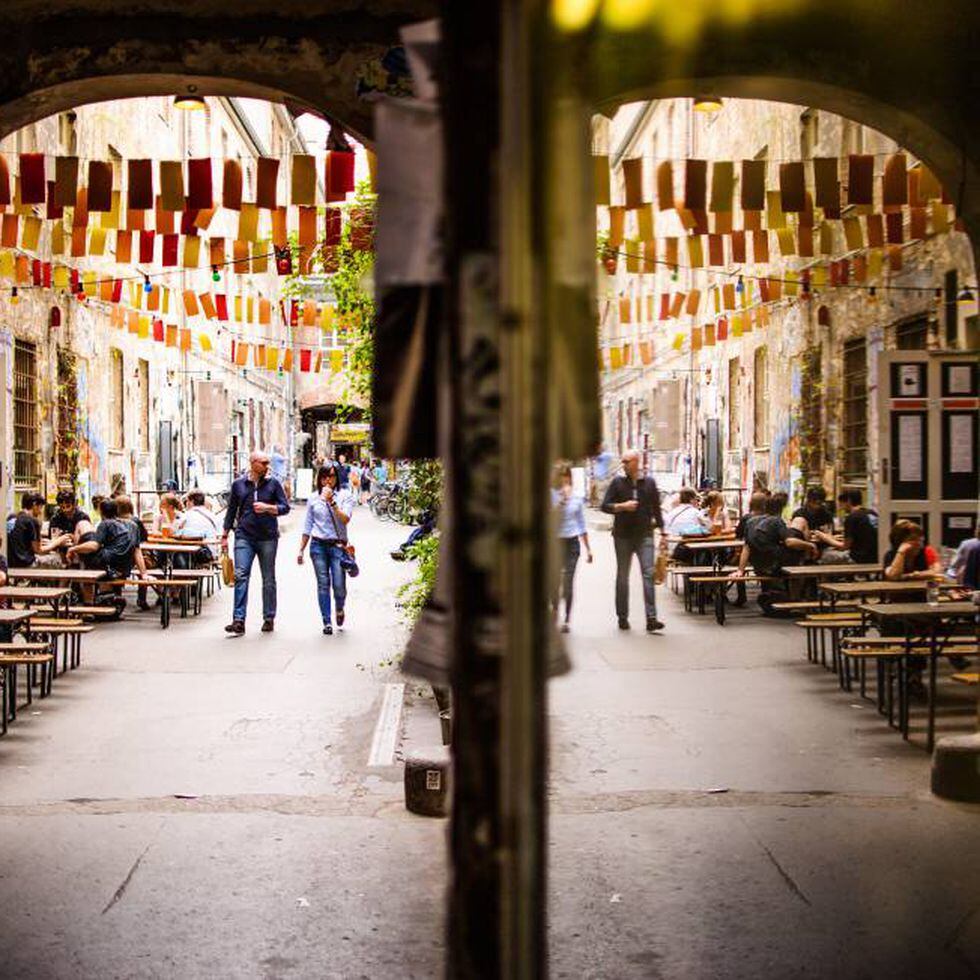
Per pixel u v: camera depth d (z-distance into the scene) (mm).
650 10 7363
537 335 2150
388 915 5082
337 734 8562
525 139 2127
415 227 2486
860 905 5164
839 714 9156
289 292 11180
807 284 16844
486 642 2182
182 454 28016
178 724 8914
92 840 6105
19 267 13414
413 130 2490
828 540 14992
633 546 13727
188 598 16422
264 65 7590
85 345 19688
